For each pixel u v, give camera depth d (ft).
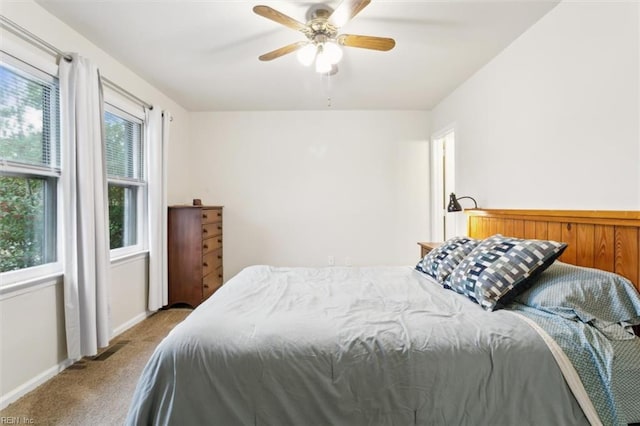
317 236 13.04
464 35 7.07
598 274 4.40
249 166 12.98
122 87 8.56
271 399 3.41
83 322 6.66
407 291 5.70
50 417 5.06
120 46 7.57
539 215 6.26
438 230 12.57
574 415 3.39
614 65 4.89
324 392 3.42
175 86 10.15
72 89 6.48
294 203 13.00
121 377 6.24
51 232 6.47
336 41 6.15
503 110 7.80
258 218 13.03
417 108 12.58
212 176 12.98
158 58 8.20
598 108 5.18
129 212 9.45
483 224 8.48
